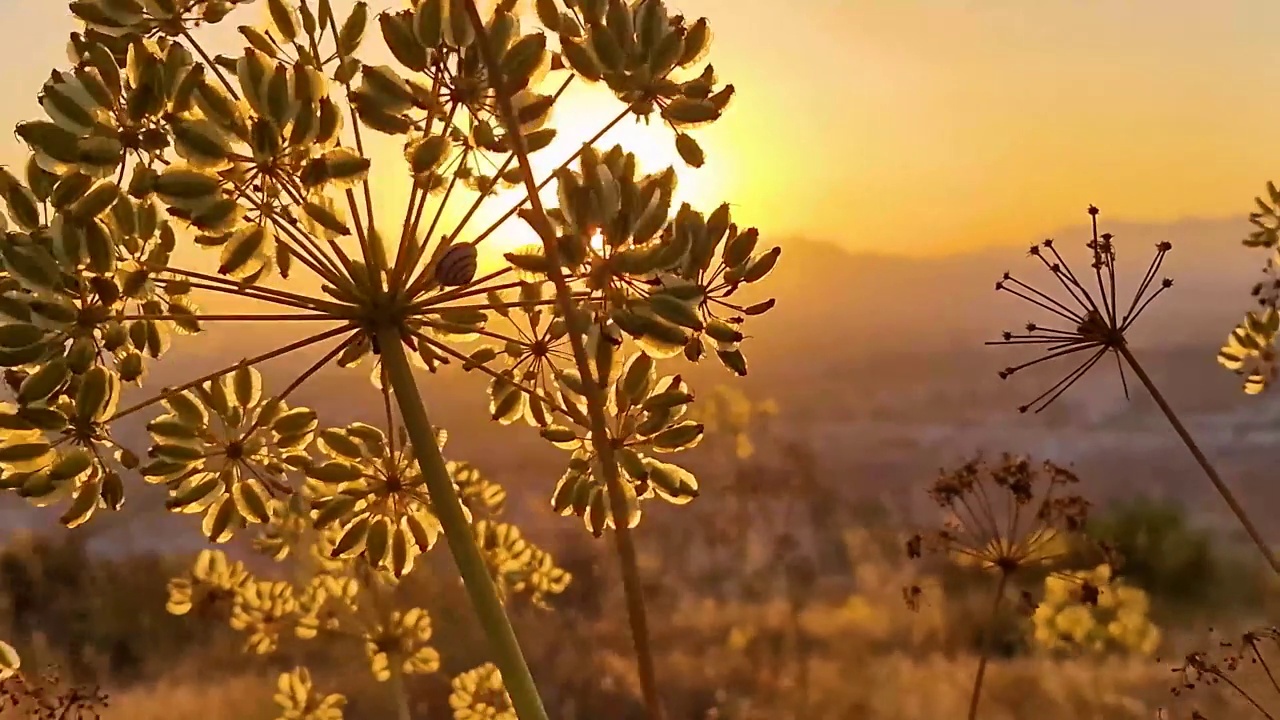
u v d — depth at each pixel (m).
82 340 0.50
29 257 0.49
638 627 0.46
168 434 0.54
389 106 0.49
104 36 0.51
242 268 0.50
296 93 0.48
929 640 1.39
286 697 0.92
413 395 0.51
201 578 0.90
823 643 1.45
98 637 1.68
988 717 1.26
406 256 0.51
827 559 1.52
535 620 1.55
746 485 1.53
